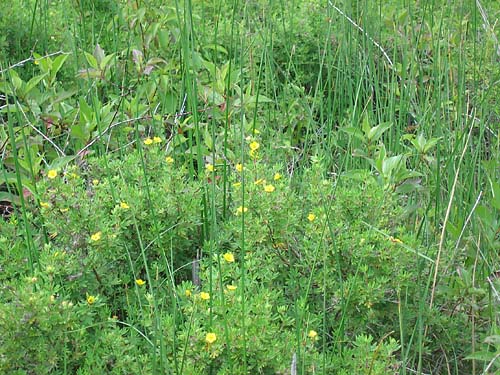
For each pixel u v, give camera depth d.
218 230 2.05
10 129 1.95
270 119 2.87
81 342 1.61
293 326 1.73
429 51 3.34
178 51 3.00
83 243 1.83
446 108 2.83
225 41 3.22
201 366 1.57
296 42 3.29
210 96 2.58
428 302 1.92
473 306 1.88
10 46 3.05
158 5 3.16
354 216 1.95
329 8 3.33
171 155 2.41
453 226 2.04
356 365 1.61
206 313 1.64
